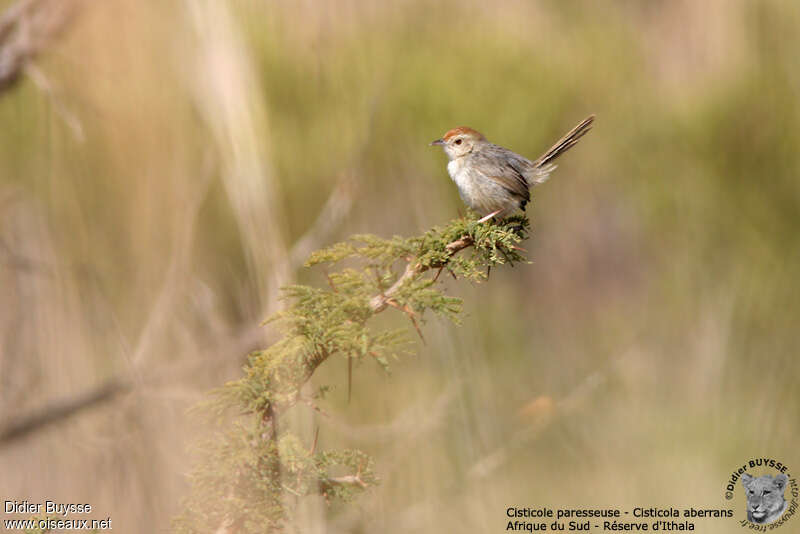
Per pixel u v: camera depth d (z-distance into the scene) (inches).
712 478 468.8
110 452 296.0
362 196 470.3
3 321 301.6
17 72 281.7
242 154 281.7
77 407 296.7
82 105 314.2
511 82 529.0
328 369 406.6
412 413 379.9
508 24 553.9
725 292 585.6
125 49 312.2
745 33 607.8
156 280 330.3
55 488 289.6
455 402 381.1
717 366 542.9
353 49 470.6
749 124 597.9
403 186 479.8
